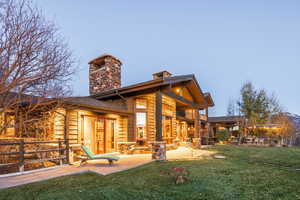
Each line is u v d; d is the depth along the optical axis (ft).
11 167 20.25
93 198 11.29
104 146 32.22
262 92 69.21
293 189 13.34
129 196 11.69
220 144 59.93
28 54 13.56
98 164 21.57
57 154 23.85
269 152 36.14
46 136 25.66
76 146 23.12
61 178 15.55
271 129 66.74
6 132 24.17
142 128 35.04
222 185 13.93
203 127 72.90
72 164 21.34
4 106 15.97
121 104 34.50
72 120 26.53
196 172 17.54
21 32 13.20
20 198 11.16
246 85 71.31
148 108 36.11
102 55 39.58
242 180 15.31
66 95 20.27
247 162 24.63
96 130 31.22
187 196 11.82
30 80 14.75
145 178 15.47
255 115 67.10
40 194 11.79
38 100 17.78
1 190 12.50
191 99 49.52
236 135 79.00
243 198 11.64
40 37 14.47
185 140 56.18
